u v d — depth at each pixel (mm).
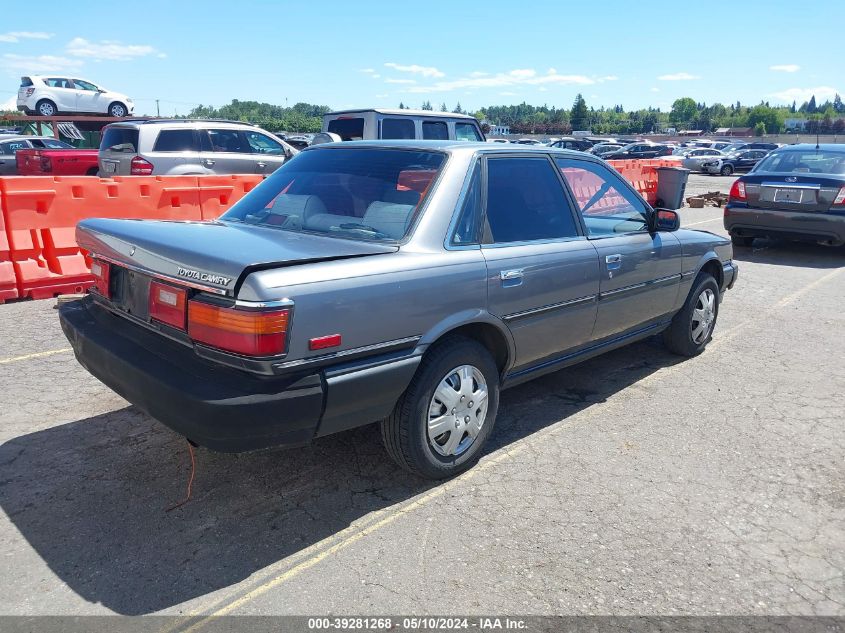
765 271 9469
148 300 3115
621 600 2709
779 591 2789
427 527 3168
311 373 2826
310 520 3217
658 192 9523
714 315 5816
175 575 2809
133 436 4004
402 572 2848
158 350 3039
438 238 3346
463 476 3646
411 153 3742
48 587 2721
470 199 3562
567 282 3988
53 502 3314
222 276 2703
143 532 3092
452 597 2703
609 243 4383
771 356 5754
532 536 3113
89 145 27203
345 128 12930
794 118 199125
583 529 3176
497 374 3701
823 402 4758
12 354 5285
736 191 10727
